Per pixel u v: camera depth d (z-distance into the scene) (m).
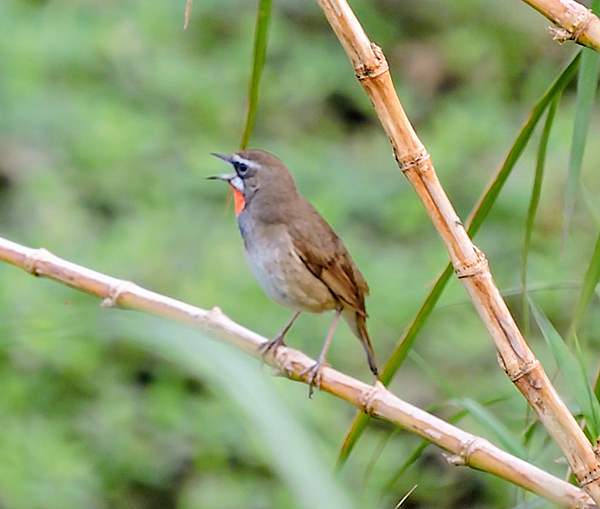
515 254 13.38
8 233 12.85
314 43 16.89
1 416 10.79
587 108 4.14
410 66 17.62
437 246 13.77
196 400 11.52
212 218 13.36
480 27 18.09
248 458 11.11
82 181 13.64
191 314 5.09
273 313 12.10
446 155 15.45
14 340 4.04
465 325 12.52
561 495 4.16
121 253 12.56
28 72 14.62
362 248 13.45
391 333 11.70
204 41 16.22
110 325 3.54
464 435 4.38
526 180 14.51
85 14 15.80
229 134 15.09
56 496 10.32
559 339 4.16
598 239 4.36
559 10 3.98
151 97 15.10
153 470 10.94
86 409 11.20
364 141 15.92
